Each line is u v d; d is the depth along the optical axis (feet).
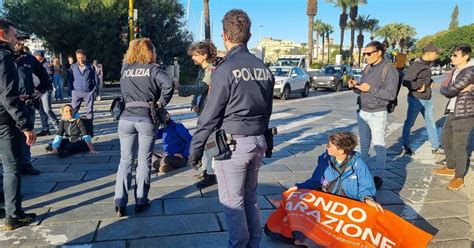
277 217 11.71
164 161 17.72
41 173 17.29
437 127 30.30
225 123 8.67
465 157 15.64
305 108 43.65
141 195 12.91
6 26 10.79
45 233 11.48
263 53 79.56
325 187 12.31
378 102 15.24
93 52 75.00
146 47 12.37
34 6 71.56
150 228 11.91
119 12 75.15
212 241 11.17
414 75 20.90
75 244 10.84
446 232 11.95
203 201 14.16
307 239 10.62
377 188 15.81
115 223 12.23
